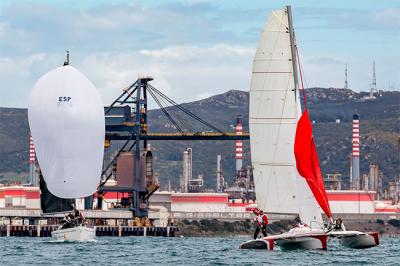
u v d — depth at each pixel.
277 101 157.12
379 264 140.62
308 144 156.12
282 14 157.00
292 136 156.88
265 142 157.88
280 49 157.12
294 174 157.00
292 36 156.75
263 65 157.62
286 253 155.12
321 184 157.12
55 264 147.88
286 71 157.00
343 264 139.00
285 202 157.50
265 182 158.38
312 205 156.50
